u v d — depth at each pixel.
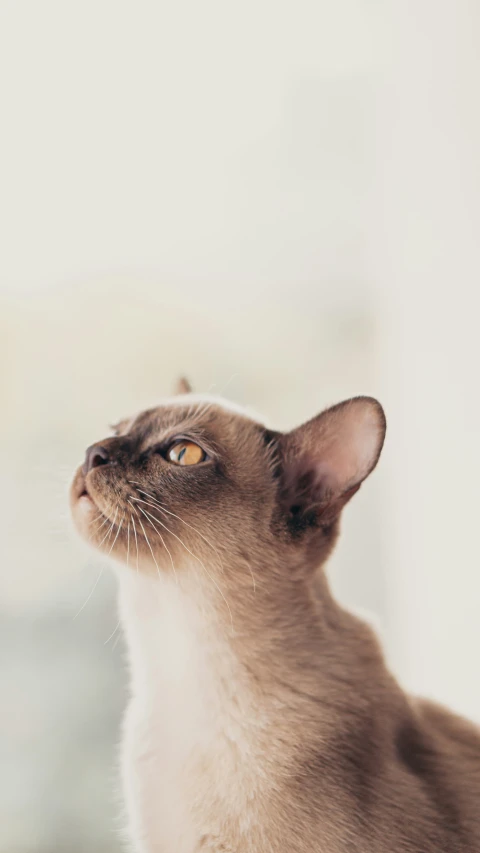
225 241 0.85
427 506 0.81
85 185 0.81
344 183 0.86
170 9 0.79
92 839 0.74
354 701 0.58
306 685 0.58
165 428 0.62
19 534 0.77
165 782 0.58
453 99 0.79
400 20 0.81
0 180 0.80
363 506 0.84
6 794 0.75
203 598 0.59
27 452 0.80
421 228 0.82
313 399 0.87
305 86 0.84
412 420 0.83
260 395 0.86
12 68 0.78
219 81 0.82
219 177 0.84
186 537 0.59
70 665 0.77
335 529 0.61
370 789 0.55
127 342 0.84
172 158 0.83
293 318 0.88
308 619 0.59
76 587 0.77
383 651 0.61
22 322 0.82
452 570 0.79
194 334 0.85
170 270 0.85
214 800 0.57
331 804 0.55
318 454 0.61
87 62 0.79
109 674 0.77
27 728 0.76
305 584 0.60
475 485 0.77
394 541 0.84
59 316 0.83
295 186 0.86
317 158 0.85
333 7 0.81
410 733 0.59
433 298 0.81
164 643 0.60
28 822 0.74
